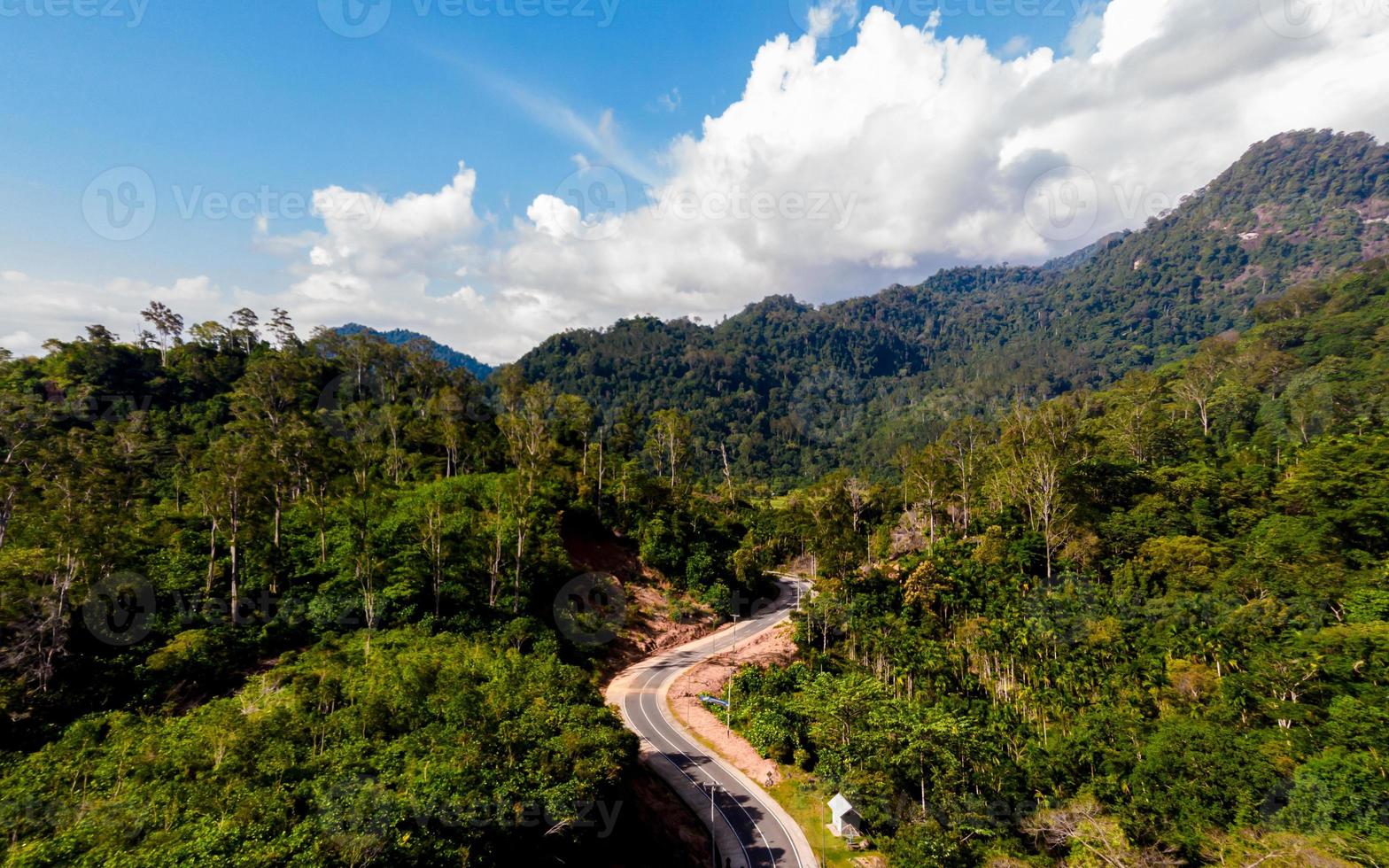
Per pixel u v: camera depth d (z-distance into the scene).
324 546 48.62
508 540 53.47
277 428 66.06
